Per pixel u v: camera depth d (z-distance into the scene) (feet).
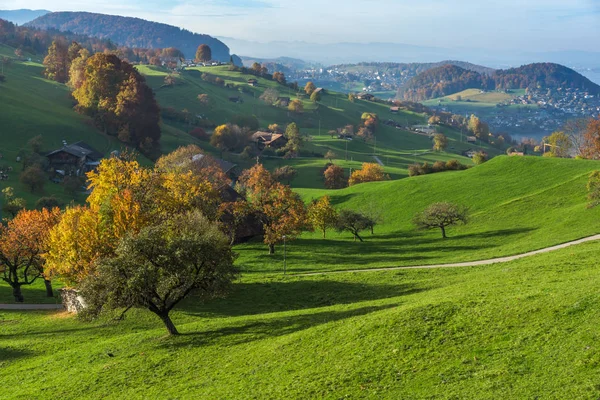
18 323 196.44
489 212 338.75
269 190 299.58
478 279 167.63
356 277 210.59
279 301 192.44
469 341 102.58
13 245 229.86
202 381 114.11
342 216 327.06
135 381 120.88
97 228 193.67
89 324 184.96
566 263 164.76
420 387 90.68
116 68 634.43
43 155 542.98
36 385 128.67
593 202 281.33
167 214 218.79
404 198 404.57
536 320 102.94
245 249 299.58
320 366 108.06
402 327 114.83
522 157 430.20
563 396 77.30
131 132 617.62
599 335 90.63
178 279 147.74
